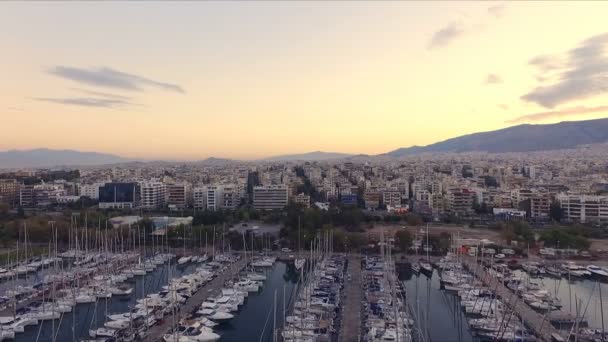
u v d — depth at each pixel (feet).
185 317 565.53
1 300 631.97
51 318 569.64
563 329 539.70
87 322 571.69
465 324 574.56
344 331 530.68
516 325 533.14
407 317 528.22
